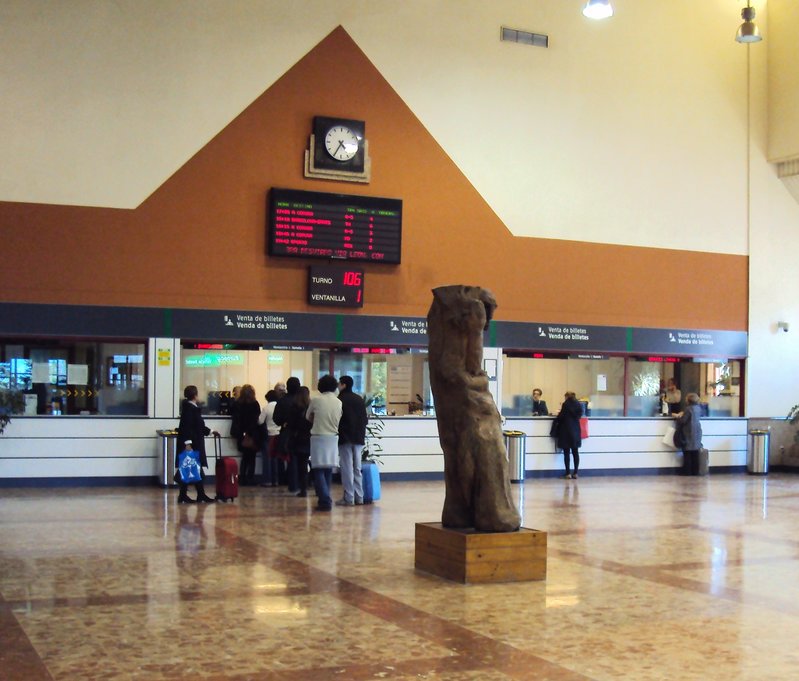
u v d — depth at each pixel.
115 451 16.33
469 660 6.03
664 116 20.47
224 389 17.05
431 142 18.36
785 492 16.91
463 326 8.87
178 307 16.66
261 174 17.19
